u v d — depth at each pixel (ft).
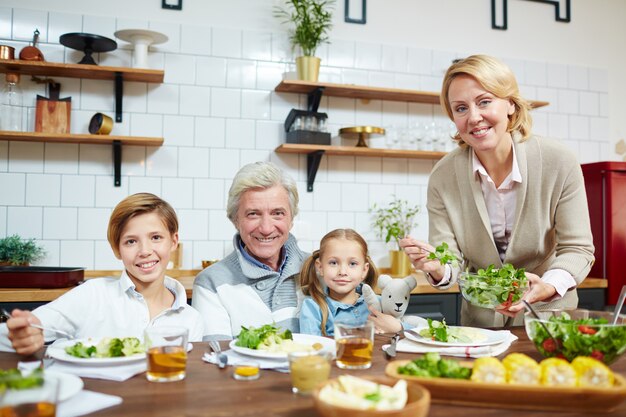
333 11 11.07
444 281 5.51
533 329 3.74
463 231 6.23
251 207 5.55
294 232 10.72
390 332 5.17
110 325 5.19
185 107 10.29
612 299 10.17
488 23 12.01
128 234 5.05
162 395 3.13
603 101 12.72
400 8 11.48
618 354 3.49
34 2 9.68
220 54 10.47
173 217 5.31
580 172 5.71
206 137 10.37
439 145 11.05
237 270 5.84
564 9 12.56
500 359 3.98
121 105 9.86
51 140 9.46
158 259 5.14
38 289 7.78
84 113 9.84
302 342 4.30
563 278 5.20
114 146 9.64
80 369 3.55
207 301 5.68
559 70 12.42
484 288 4.68
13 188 9.55
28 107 9.60
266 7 10.71
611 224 10.22
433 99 11.19
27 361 3.83
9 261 8.94
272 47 10.71
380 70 11.30
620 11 13.00
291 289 5.92
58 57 9.75
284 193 5.66
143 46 9.59
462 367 3.17
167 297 5.49
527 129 5.74
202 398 3.08
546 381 2.97
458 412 2.89
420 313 9.34
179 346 3.45
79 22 9.85
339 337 3.76
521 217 5.88
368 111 11.21
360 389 2.76
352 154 10.80
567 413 2.88
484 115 5.27
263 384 3.37
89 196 9.85
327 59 11.02
